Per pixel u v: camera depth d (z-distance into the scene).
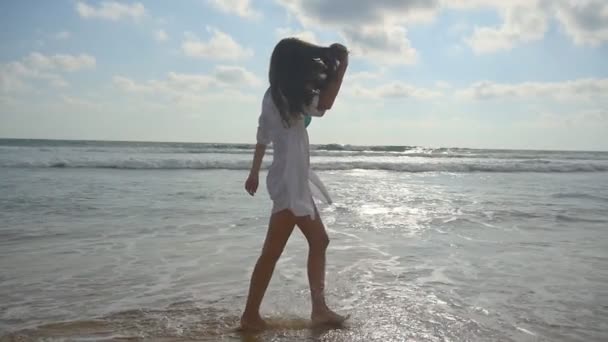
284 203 2.79
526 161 25.72
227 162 16.97
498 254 4.75
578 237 5.68
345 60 2.75
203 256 4.55
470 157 32.28
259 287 2.81
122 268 4.11
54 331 2.71
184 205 7.83
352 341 2.59
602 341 2.63
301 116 2.78
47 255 4.52
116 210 7.22
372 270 4.07
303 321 2.92
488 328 2.79
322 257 2.93
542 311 3.10
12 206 7.39
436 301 3.27
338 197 9.26
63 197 8.52
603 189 11.62
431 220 6.73
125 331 2.72
